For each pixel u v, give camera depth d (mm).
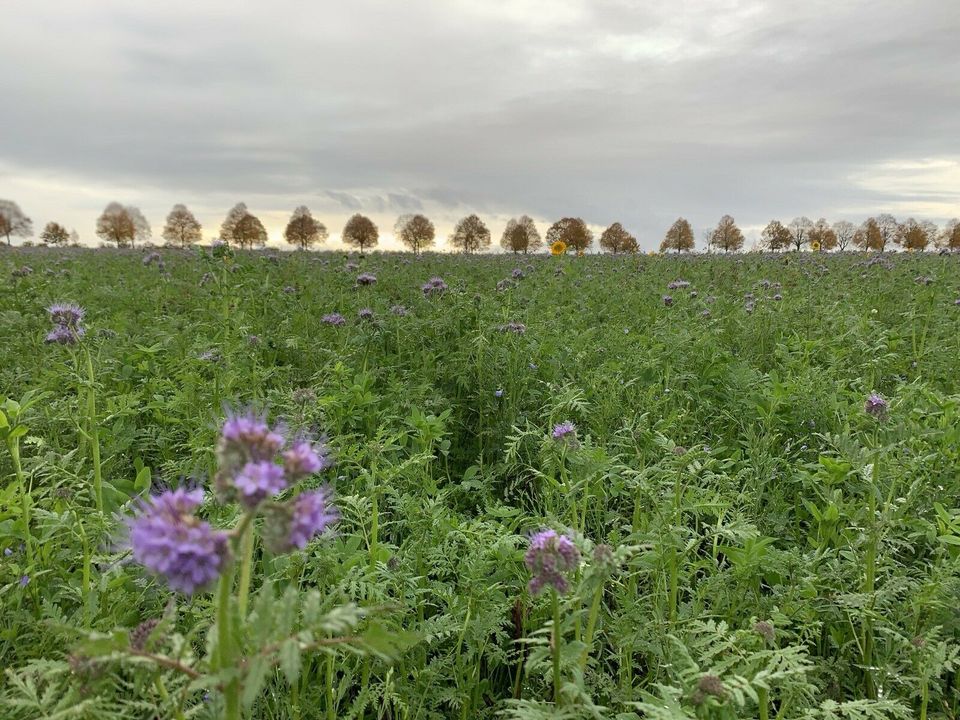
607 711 2695
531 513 4387
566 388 4516
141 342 6781
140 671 1841
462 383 6207
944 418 4133
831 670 2924
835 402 4977
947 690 2955
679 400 5668
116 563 2594
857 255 25250
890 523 3000
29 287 8938
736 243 59344
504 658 2916
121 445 4273
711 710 2176
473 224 67562
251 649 1485
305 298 9570
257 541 3105
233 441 1436
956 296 10375
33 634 2564
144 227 73125
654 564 3070
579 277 14602
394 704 2684
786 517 3930
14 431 2994
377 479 3719
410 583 2895
